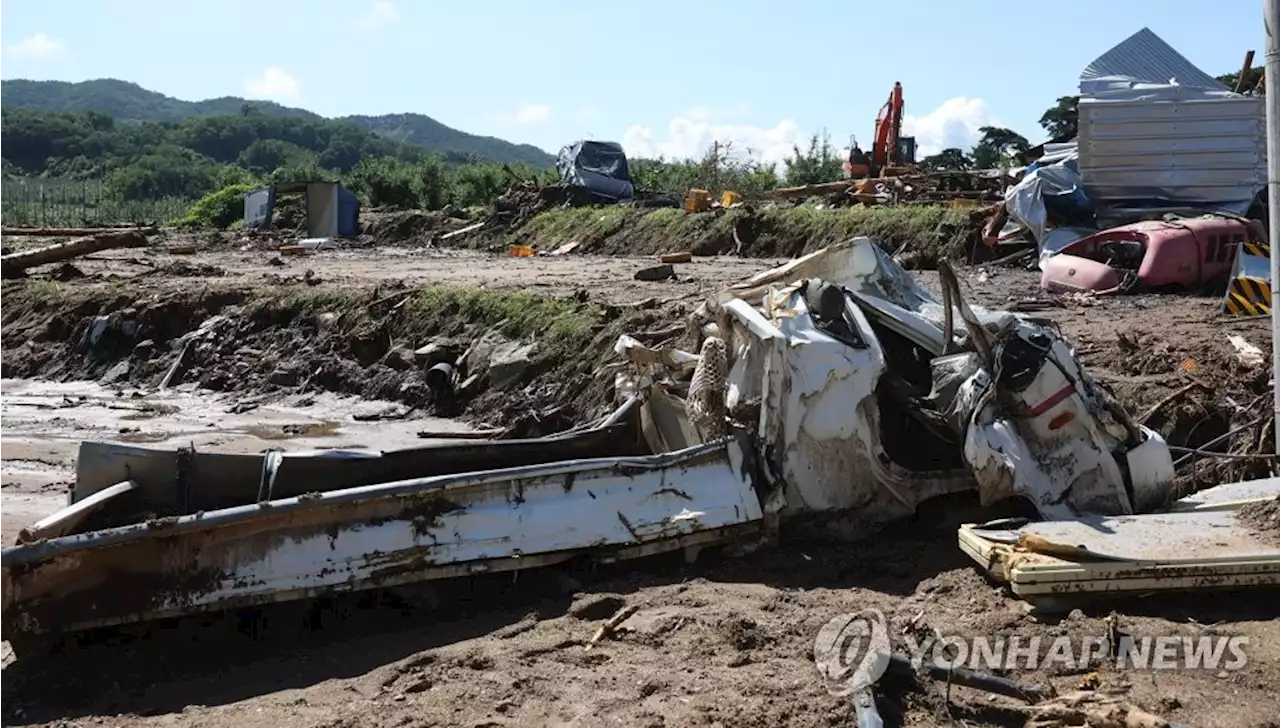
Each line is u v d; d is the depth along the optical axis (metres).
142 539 5.75
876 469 6.94
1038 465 6.71
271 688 5.55
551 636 5.91
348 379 15.63
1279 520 6.12
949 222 22.25
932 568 6.54
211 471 6.67
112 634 6.04
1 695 5.54
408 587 6.37
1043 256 19.22
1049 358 6.74
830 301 7.06
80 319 18.75
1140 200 19.44
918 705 5.00
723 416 7.30
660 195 35.47
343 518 6.11
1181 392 9.38
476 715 5.04
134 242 23.36
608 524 6.52
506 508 6.39
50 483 11.22
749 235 26.30
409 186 45.06
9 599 5.62
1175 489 7.49
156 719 5.22
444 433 12.81
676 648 5.65
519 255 28.53
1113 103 19.39
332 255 29.33
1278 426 8.00
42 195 86.25
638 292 16.73
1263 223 18.72
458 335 15.36
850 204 27.88
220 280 20.59
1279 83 7.89
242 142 172.62
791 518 6.95
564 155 36.25
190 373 16.92
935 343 7.30
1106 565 5.62
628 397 8.48
